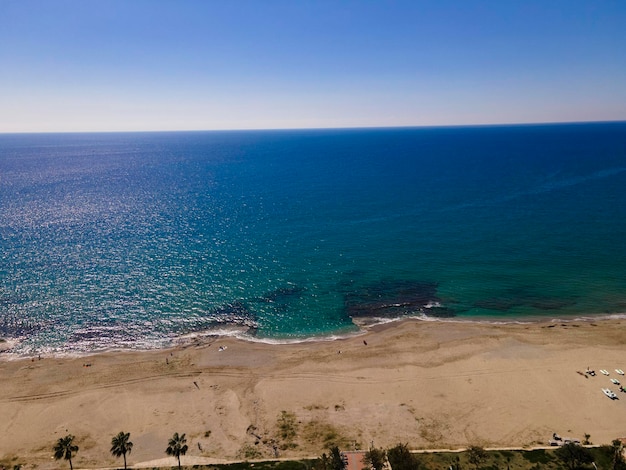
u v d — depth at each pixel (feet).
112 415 179.42
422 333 242.17
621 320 251.80
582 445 156.76
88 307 272.31
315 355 222.48
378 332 245.65
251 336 244.63
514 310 266.77
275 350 228.63
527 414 176.04
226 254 358.43
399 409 180.45
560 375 200.64
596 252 349.00
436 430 168.25
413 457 145.79
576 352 219.41
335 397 188.85
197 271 324.80
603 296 279.90
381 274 318.45
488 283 301.22
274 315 265.75
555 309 266.57
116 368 212.84
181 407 183.93
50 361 219.41
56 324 253.65
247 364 215.51
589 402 182.09
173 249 369.91
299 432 168.45
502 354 219.00
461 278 309.42
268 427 171.63
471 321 255.50
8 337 240.73
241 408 182.70
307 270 326.65
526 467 146.00
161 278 312.50
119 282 305.12
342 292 293.23
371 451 147.23
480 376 201.26
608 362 210.18
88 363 217.36
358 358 218.59
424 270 323.57
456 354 220.02
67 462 154.51
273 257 351.87
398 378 200.95
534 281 302.25
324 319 261.03
